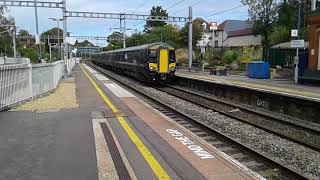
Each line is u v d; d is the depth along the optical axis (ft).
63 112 46.32
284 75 133.90
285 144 38.37
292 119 55.11
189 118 48.32
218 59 220.64
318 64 107.14
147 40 304.50
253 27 244.42
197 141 32.73
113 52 182.29
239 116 57.67
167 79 111.34
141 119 43.16
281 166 27.68
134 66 126.72
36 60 291.17
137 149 29.86
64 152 27.91
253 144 38.11
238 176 23.62
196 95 85.10
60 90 76.02
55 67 83.10
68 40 160.35
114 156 27.35
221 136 38.06
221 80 119.14
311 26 109.60
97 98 62.23
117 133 35.50
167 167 25.35
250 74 133.39
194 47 270.87
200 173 24.13
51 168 24.23
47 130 35.42
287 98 60.34
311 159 32.76
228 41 353.72
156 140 32.99
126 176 23.17
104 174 23.27
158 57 109.50
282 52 156.46
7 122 39.11
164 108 59.47
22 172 23.44
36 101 56.03
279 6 234.99
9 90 48.88
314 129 45.27
